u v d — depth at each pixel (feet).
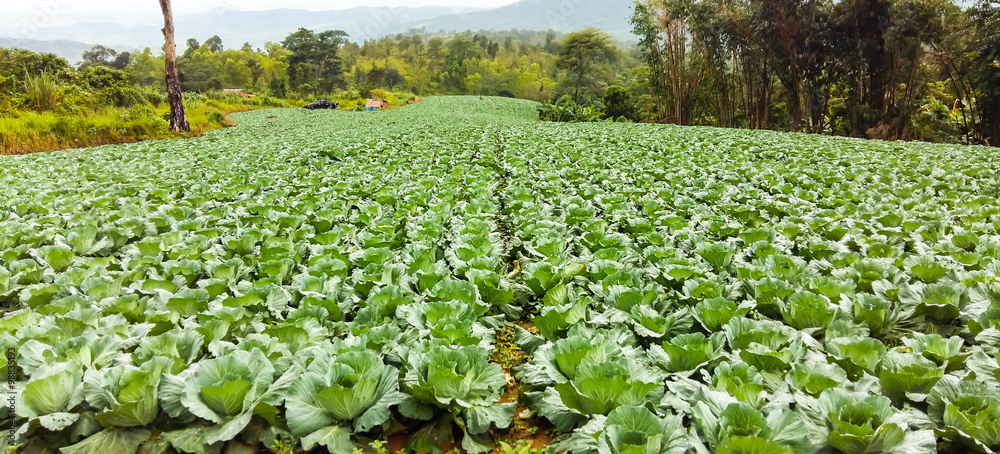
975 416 8.95
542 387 12.23
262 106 189.26
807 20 103.14
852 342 11.27
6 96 86.17
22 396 9.74
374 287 15.06
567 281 16.90
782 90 135.64
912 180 32.65
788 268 16.56
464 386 10.52
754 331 11.83
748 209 23.97
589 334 12.56
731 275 17.89
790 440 8.61
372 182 33.32
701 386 9.96
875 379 10.41
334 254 18.16
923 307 13.67
